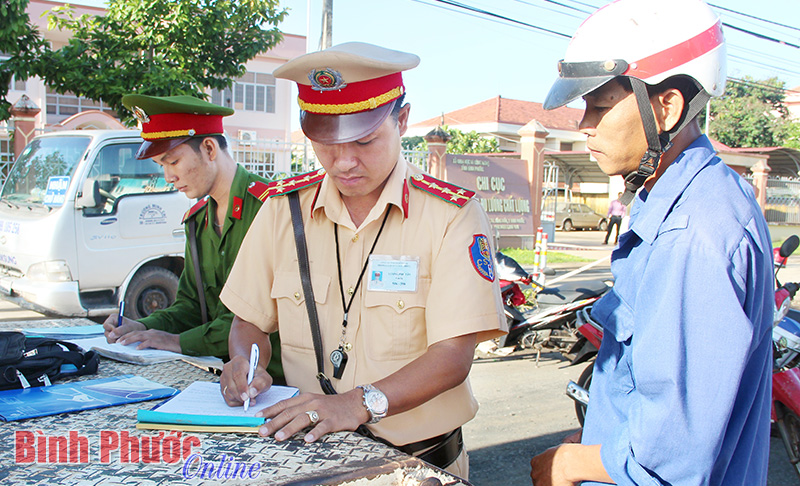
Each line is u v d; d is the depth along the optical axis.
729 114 28.59
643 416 1.00
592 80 1.09
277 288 1.51
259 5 8.79
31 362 1.46
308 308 1.44
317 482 0.98
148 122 1.97
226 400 1.30
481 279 1.35
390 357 1.38
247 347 1.50
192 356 1.86
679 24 1.06
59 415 1.28
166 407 1.27
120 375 1.60
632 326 1.15
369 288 1.39
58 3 16.45
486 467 3.14
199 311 2.14
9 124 9.33
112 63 8.37
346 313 1.42
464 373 1.32
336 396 1.24
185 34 8.36
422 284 1.38
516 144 30.06
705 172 1.07
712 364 0.95
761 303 1.02
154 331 1.92
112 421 1.25
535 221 12.95
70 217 4.86
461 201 1.38
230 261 2.05
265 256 1.55
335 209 1.43
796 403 2.92
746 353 0.94
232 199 2.03
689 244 1.00
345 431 1.19
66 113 18.25
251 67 19.70
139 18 8.27
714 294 0.96
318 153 1.32
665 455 0.97
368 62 1.21
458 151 23.73
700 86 1.08
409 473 1.05
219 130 2.06
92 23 8.35
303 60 1.23
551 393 4.31
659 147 1.10
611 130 1.11
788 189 19.59
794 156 19.73
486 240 1.40
